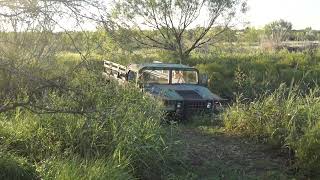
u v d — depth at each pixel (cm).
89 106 541
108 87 773
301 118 811
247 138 856
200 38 1844
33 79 439
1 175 531
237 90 1396
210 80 1476
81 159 591
